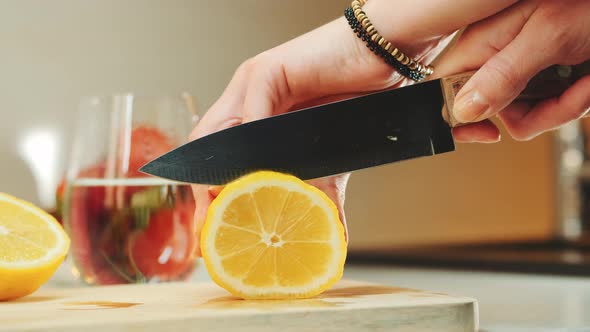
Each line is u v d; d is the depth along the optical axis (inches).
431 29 19.9
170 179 20.7
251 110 21.0
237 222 18.8
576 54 19.3
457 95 19.5
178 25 44.9
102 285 22.5
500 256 41.5
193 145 20.9
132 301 19.3
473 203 56.7
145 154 22.4
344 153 20.9
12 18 40.0
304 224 18.9
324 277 18.7
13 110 40.0
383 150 20.8
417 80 21.0
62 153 41.1
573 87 20.5
